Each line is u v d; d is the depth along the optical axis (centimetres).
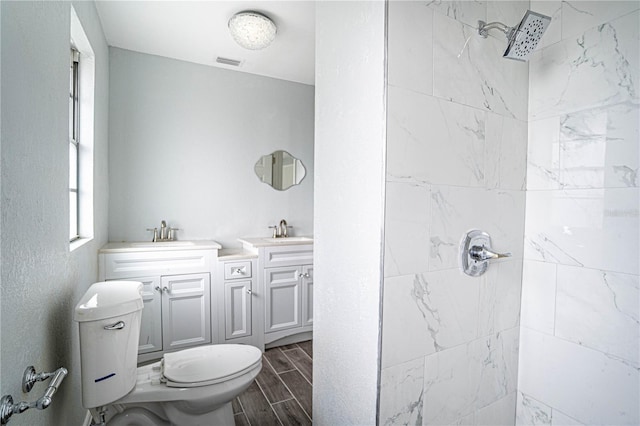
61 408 126
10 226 81
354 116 119
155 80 275
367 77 113
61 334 125
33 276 96
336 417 131
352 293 121
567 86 128
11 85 81
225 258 262
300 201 338
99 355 123
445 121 118
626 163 112
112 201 263
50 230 112
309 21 222
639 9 108
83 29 167
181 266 248
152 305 240
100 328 123
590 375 122
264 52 269
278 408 199
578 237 125
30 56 93
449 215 120
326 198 137
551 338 134
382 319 107
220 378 149
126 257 230
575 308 126
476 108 126
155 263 240
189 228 290
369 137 112
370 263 112
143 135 272
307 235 341
